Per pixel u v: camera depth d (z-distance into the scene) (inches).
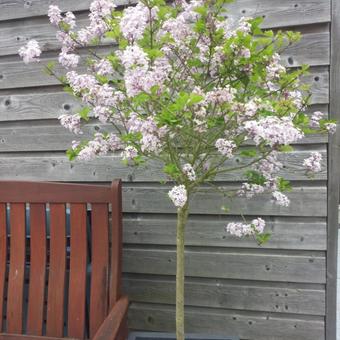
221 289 71.3
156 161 70.6
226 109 39.4
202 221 70.2
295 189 65.8
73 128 45.2
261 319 70.3
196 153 45.0
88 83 40.9
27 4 72.1
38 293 60.9
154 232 72.6
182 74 44.2
